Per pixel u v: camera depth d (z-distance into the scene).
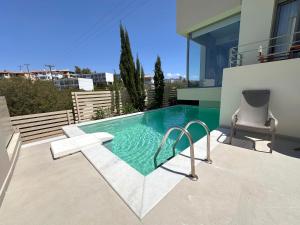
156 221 1.36
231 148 2.79
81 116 6.14
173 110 9.27
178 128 2.04
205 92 7.71
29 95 5.02
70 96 6.57
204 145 2.95
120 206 1.56
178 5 7.98
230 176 1.95
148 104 9.77
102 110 6.79
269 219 1.33
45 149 3.17
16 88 4.77
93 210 1.53
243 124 3.02
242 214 1.39
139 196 1.66
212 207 1.48
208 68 8.48
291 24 4.09
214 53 8.26
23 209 1.57
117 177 2.04
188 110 9.15
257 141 3.09
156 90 10.16
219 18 6.81
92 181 2.02
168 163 2.31
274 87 3.18
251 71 3.44
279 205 1.47
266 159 2.36
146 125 6.32
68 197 1.72
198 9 7.15
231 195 1.62
